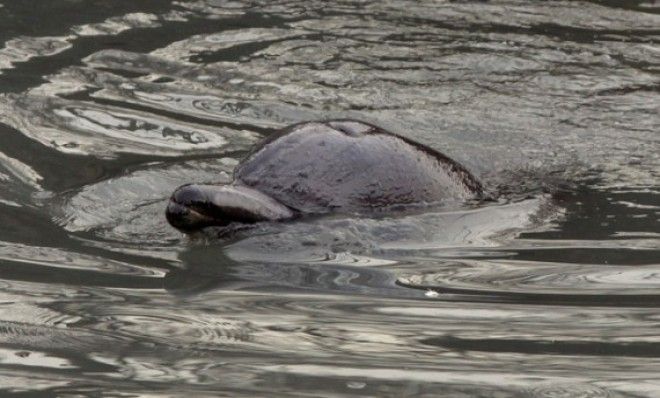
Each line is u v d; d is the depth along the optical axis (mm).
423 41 30531
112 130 24656
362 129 21109
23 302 16000
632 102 26859
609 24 32188
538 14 32812
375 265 17859
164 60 29188
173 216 18359
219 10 32844
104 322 15289
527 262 18125
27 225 19406
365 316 15688
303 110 26203
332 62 29094
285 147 20453
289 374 13539
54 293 16406
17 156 22797
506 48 30109
